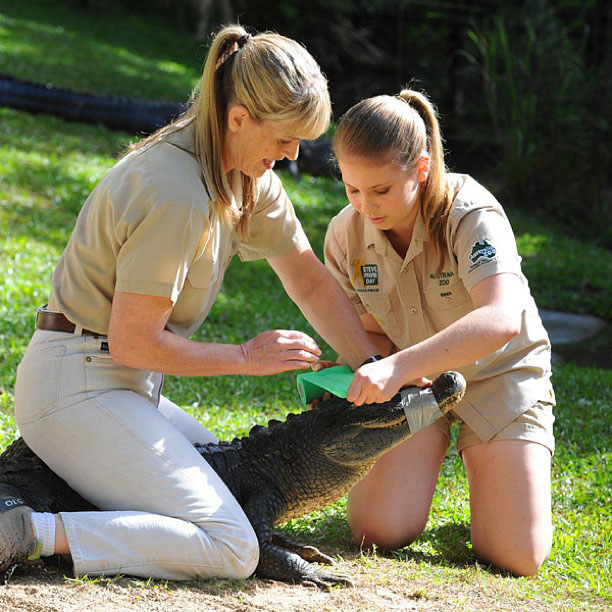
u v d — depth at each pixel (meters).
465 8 30.27
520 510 7.15
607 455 10.04
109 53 32.31
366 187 6.72
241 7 39.03
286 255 7.28
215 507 6.11
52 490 6.44
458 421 7.91
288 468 6.96
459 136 28.03
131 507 6.12
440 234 7.20
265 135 5.99
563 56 26.78
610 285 19.75
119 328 6.01
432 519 8.23
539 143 26.02
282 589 6.17
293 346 6.21
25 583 5.75
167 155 6.08
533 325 7.62
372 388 6.15
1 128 21.05
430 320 7.64
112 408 6.16
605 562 7.46
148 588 5.82
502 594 6.46
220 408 10.40
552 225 25.11
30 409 6.30
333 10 37.59
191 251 6.05
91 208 6.23
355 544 7.51
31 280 13.98
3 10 35.28
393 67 35.44
